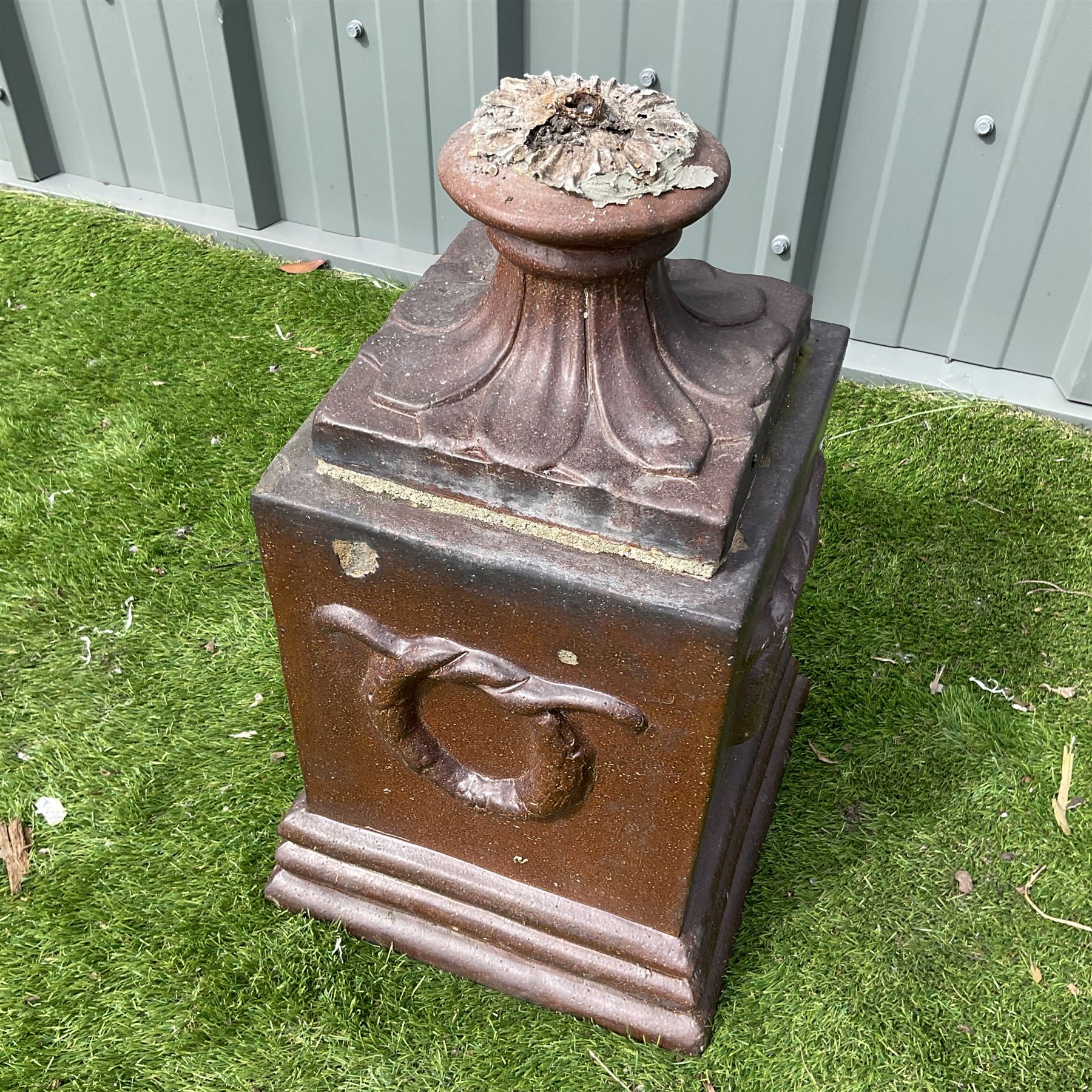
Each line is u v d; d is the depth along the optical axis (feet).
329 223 11.46
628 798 4.88
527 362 4.26
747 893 6.15
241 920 6.01
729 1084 5.42
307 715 5.35
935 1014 5.67
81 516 8.38
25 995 5.69
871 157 9.05
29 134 12.00
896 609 7.77
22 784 6.66
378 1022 5.63
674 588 4.12
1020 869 6.29
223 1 9.78
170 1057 5.48
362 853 5.82
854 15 8.34
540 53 9.69
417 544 4.34
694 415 4.26
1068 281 9.10
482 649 4.65
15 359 9.97
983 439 9.16
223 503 8.50
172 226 11.81
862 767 6.80
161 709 7.09
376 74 10.01
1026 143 8.52
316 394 9.57
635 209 3.81
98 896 6.11
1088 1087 5.40
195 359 9.99
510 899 5.59
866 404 9.53
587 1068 5.47
